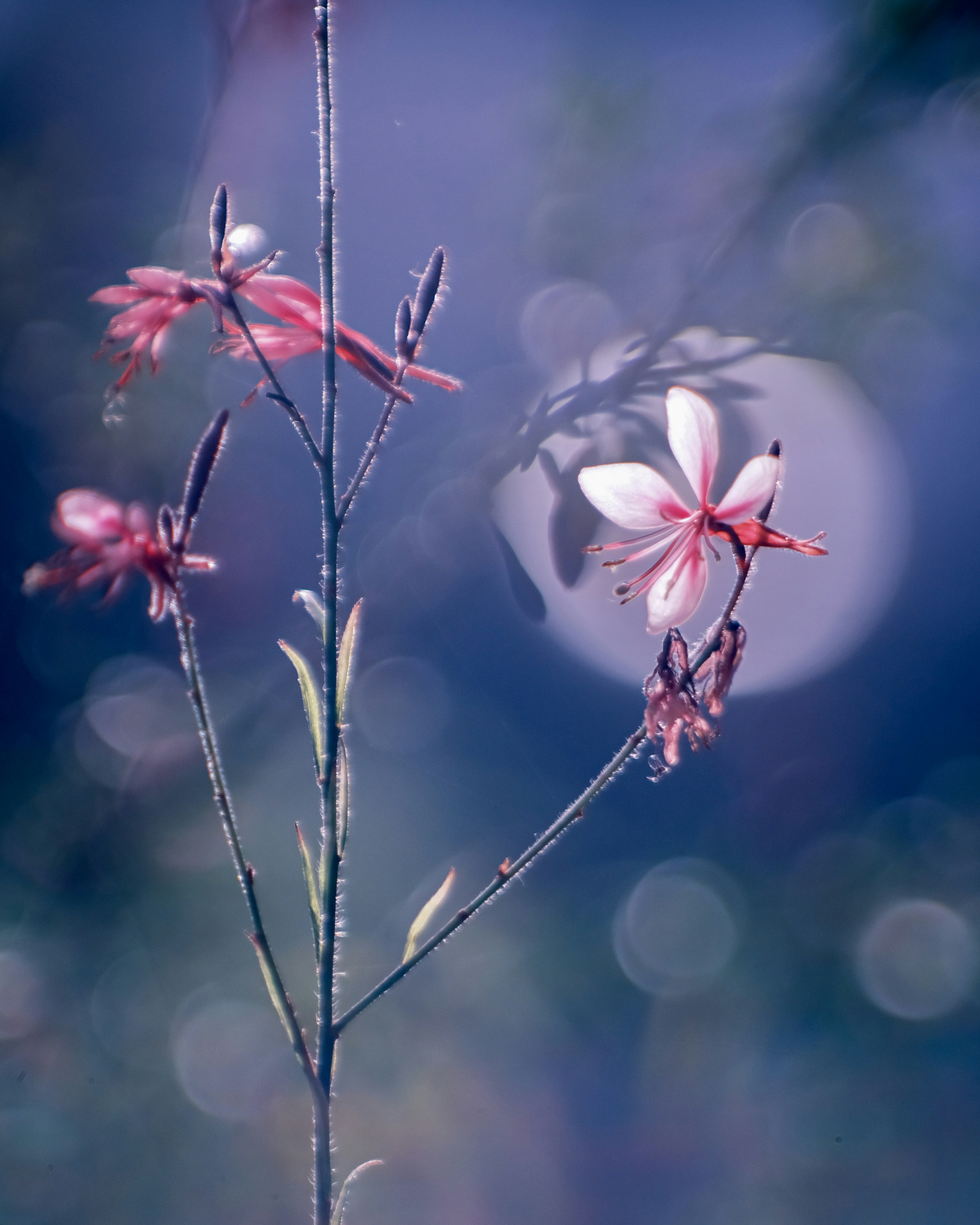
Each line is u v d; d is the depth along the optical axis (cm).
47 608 116
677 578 57
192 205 83
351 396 98
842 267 85
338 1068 104
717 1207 94
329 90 58
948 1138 102
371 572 82
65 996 98
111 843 100
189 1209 85
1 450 108
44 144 109
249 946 107
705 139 88
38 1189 83
